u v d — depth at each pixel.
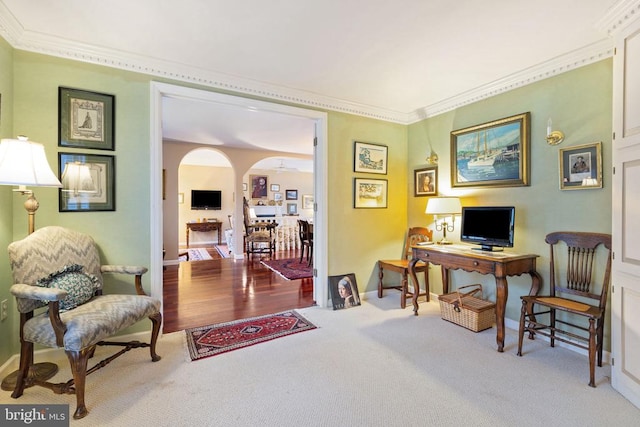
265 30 2.07
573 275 2.36
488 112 3.03
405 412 1.63
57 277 1.84
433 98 3.35
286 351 2.33
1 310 1.93
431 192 3.65
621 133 1.80
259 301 3.58
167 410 1.64
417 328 2.79
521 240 2.75
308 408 1.66
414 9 1.83
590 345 1.91
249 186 10.46
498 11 1.84
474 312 2.70
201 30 2.07
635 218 1.72
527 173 2.68
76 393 1.58
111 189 2.39
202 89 2.72
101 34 2.12
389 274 3.93
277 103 3.07
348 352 2.32
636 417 1.60
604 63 2.21
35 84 2.15
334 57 2.45
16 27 1.98
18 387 1.72
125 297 2.04
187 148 5.76
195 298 3.69
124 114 2.43
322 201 3.37
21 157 1.70
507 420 1.57
